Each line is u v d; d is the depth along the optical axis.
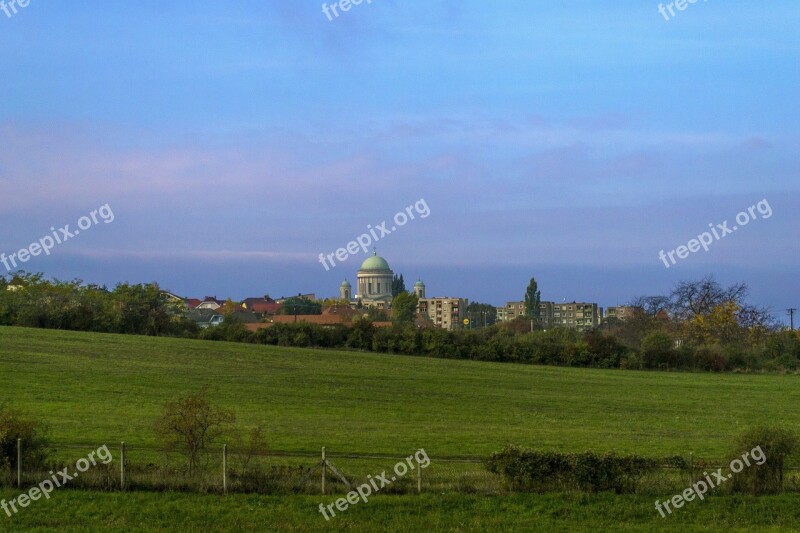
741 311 142.38
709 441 52.75
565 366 113.19
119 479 32.72
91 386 70.12
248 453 36.41
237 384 77.56
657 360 112.62
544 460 33.59
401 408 67.38
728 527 30.27
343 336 122.25
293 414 60.81
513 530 29.42
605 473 33.41
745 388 92.19
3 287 134.00
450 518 30.38
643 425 61.75
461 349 117.62
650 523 30.44
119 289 131.38
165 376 79.69
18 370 76.44
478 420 61.66
